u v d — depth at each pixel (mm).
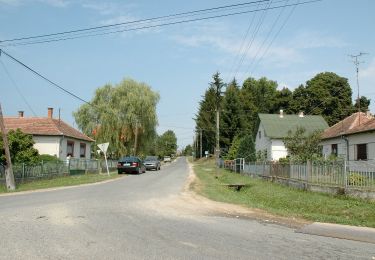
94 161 43562
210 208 14570
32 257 7031
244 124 79125
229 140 78938
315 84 77000
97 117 53344
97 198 16938
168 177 34625
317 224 11695
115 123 52500
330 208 15469
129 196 17984
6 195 19156
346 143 32625
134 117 52906
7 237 8648
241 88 95312
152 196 18219
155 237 8875
